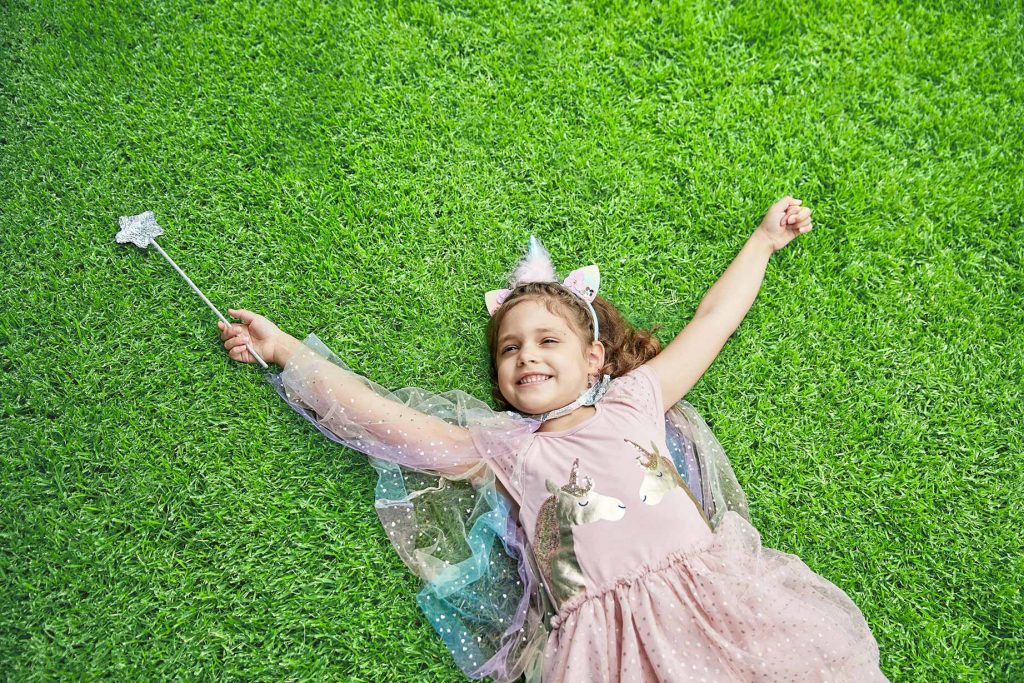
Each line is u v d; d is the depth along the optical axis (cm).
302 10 269
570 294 234
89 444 224
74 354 231
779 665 186
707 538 203
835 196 262
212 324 237
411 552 218
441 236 253
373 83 265
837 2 282
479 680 211
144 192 248
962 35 282
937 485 236
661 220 260
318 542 222
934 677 218
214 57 262
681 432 232
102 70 258
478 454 220
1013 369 247
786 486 235
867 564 228
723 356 246
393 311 245
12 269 238
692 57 274
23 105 253
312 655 212
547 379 221
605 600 197
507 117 264
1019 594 225
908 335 250
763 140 267
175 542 218
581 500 206
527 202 258
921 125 271
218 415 230
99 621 210
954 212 262
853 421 241
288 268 246
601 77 271
